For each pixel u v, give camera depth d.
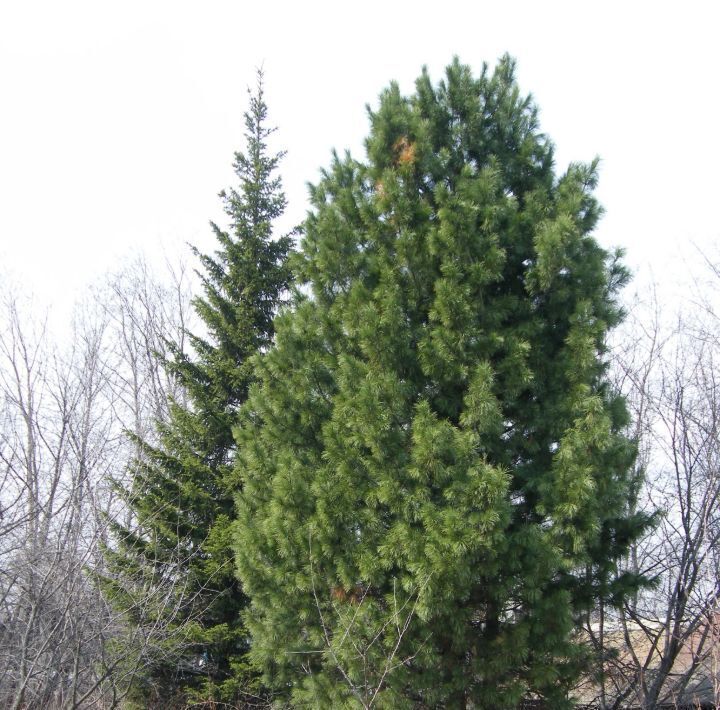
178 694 10.64
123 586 9.93
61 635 9.16
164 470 11.96
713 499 9.61
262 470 7.81
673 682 9.52
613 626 10.41
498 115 8.58
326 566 6.96
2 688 8.95
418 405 6.80
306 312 8.07
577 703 7.87
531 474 6.99
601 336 7.55
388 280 7.57
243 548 7.56
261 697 9.94
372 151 8.35
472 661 6.55
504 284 7.81
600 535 7.38
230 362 12.55
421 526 6.61
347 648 6.60
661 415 10.99
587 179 8.16
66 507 10.26
